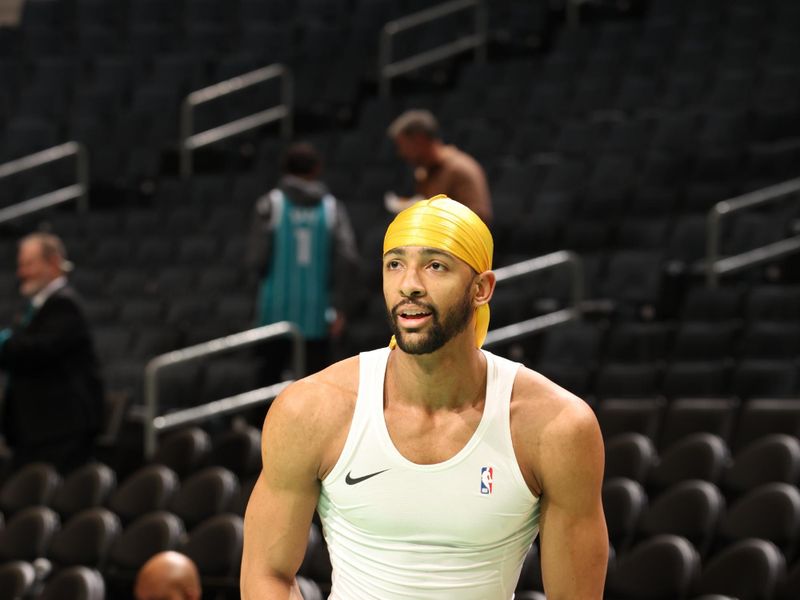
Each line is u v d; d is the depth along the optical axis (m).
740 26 19.20
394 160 18.62
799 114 16.66
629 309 14.02
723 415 10.24
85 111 21.17
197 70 21.31
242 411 13.09
